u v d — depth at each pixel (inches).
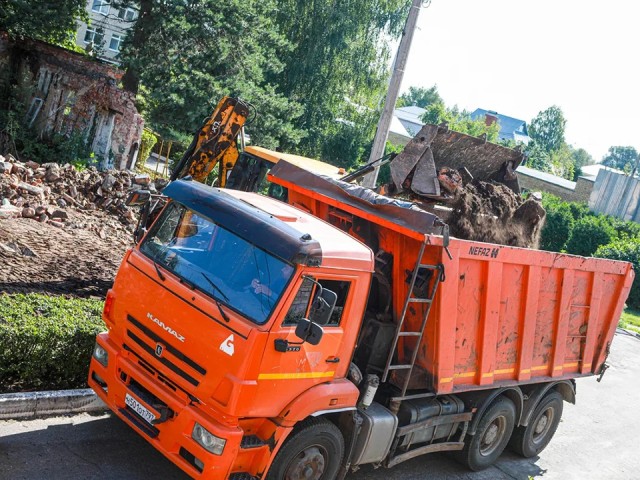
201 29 952.3
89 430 283.3
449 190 346.0
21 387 288.7
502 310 331.3
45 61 888.3
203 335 232.4
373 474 328.5
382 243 299.4
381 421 285.3
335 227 297.4
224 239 247.4
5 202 486.3
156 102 971.3
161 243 258.5
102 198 581.3
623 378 699.4
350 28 1330.0
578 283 379.6
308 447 260.5
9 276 379.9
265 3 1023.0
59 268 420.2
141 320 249.1
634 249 1364.4
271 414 239.6
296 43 1325.0
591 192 2180.1
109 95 869.8
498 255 313.9
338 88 1368.1
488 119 3233.3
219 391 228.5
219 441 226.7
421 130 352.5
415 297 293.7
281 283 234.7
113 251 490.0
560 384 411.2
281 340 232.7
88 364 304.7
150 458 277.0
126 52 964.6
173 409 237.5
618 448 481.1
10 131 815.1
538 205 381.1
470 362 326.0
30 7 855.1
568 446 457.1
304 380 248.1
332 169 566.9
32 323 290.5
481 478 364.2
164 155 1309.1
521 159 401.7
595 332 413.7
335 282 253.3
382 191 355.6
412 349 298.0
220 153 493.7
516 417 383.2
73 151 837.8
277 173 341.1
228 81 982.4
